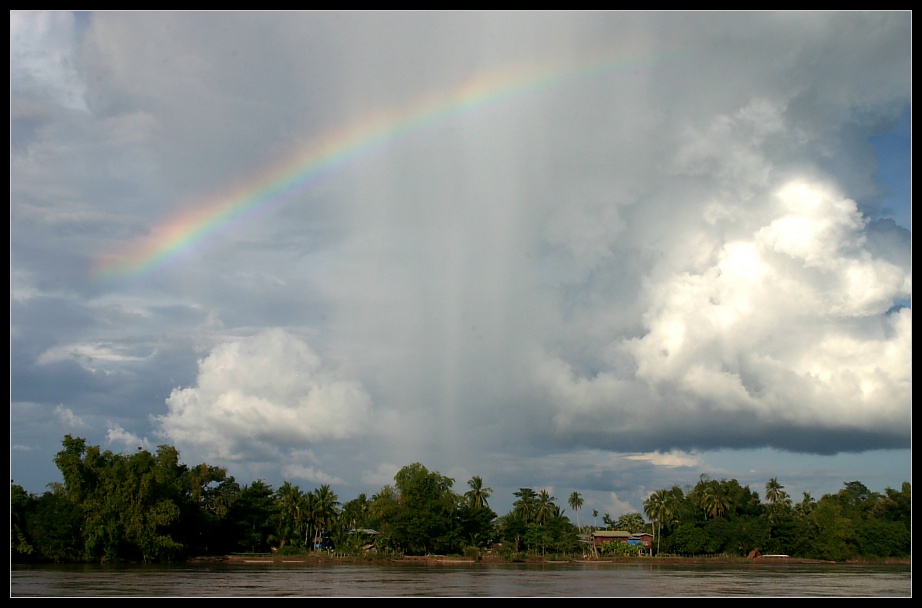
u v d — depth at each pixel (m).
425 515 177.25
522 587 94.44
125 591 81.69
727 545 196.12
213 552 180.25
